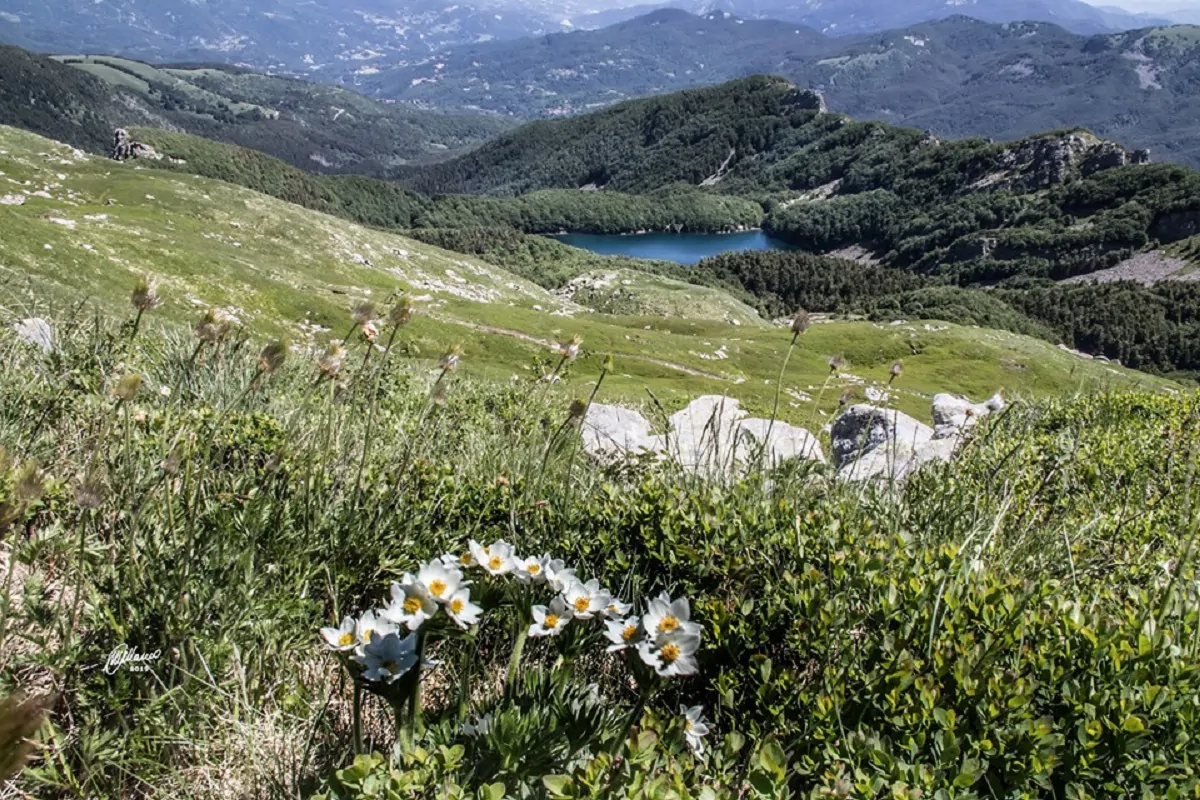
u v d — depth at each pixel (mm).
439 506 3682
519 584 2445
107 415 3250
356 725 1988
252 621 2580
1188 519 3777
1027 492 4555
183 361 5191
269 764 2172
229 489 3217
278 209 138875
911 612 2650
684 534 3365
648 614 1935
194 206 128000
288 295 78438
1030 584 2775
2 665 2180
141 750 2188
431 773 1753
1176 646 2352
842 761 2088
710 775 2031
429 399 3682
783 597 2848
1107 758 2096
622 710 2475
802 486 4152
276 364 2797
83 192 127562
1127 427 8070
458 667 2756
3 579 2684
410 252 149500
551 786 1692
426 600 1956
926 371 110812
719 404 4602
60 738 2100
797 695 2414
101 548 2584
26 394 4199
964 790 1916
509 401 7348
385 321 3461
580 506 3734
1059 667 2363
